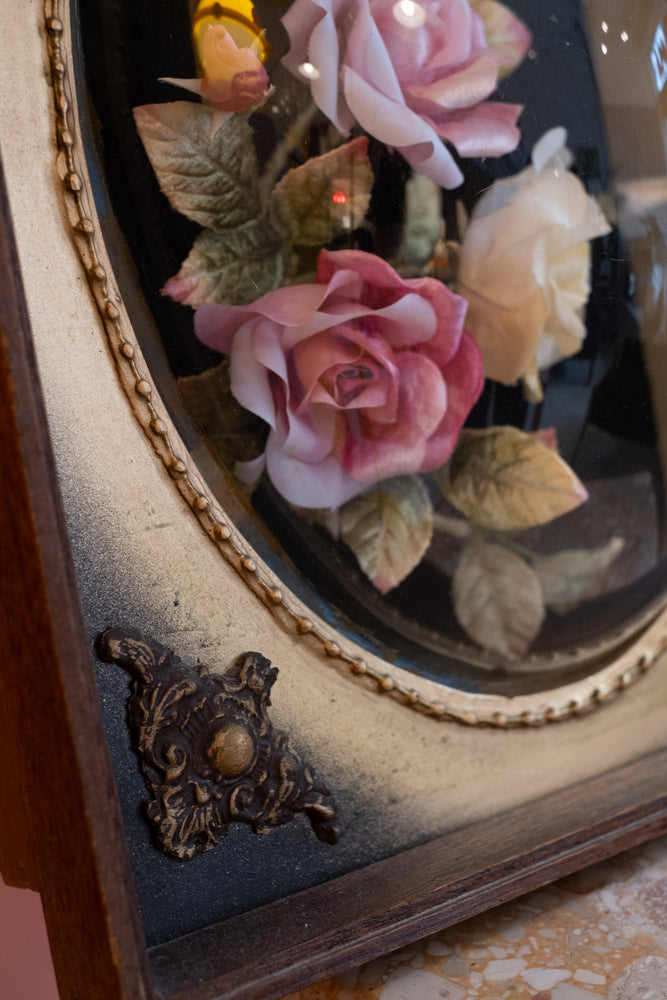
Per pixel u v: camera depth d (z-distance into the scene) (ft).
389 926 1.13
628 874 1.27
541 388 1.24
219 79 1.10
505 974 1.15
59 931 1.01
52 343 1.05
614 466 1.29
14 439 0.94
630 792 1.28
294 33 1.11
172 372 1.10
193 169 1.09
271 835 1.15
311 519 1.15
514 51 1.19
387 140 1.15
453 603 1.22
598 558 1.29
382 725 1.20
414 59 1.15
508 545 1.24
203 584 1.11
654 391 1.30
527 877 1.19
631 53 1.25
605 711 1.32
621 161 1.25
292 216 1.12
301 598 1.16
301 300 1.13
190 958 1.08
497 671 1.25
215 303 1.11
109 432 1.08
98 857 0.97
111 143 1.07
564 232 1.23
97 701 0.97
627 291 1.27
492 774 1.26
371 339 1.15
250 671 1.13
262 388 1.12
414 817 1.21
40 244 1.05
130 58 1.07
